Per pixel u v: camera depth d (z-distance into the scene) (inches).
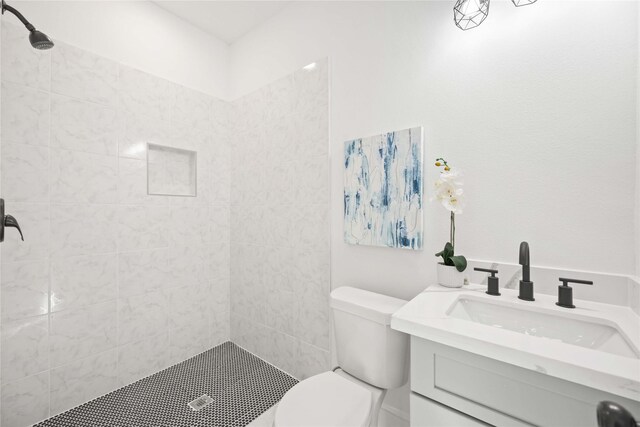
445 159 55.1
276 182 85.9
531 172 46.6
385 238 62.3
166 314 85.6
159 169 85.2
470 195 52.4
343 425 41.1
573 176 43.3
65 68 67.5
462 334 31.5
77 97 69.2
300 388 49.1
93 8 72.0
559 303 39.4
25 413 62.6
